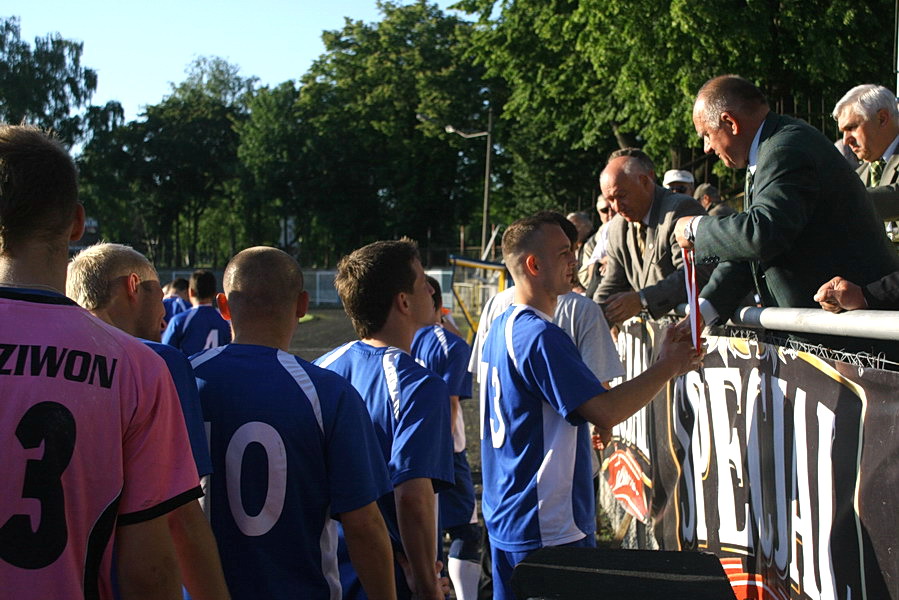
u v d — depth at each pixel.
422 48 58.00
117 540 1.57
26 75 57.53
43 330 1.50
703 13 18.59
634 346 4.60
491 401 3.20
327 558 2.30
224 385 2.28
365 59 60.41
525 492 3.04
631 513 4.60
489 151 31.41
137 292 2.77
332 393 2.30
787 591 2.31
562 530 2.99
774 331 3.00
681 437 3.47
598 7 20.89
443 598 2.79
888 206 3.56
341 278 2.98
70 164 1.62
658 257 4.52
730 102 3.02
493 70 29.88
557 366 2.92
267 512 2.21
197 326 7.54
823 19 18.64
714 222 2.87
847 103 3.99
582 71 25.97
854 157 5.41
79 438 1.47
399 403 2.72
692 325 2.82
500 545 3.12
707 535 3.10
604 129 27.16
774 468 2.41
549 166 41.12
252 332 2.41
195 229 75.00
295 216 66.62
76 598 1.46
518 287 3.22
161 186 72.75
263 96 63.88
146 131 72.00
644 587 2.04
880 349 2.39
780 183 2.74
